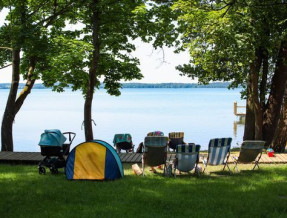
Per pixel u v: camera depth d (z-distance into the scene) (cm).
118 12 1614
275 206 712
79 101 9056
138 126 3459
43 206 717
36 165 1198
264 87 1833
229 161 1184
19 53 1700
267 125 1797
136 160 1218
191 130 3158
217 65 1800
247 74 1788
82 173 958
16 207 713
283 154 1331
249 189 845
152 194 800
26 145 2577
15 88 1703
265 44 1520
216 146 996
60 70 1709
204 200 750
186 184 896
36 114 5022
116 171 958
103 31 1722
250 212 675
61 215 658
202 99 9975
